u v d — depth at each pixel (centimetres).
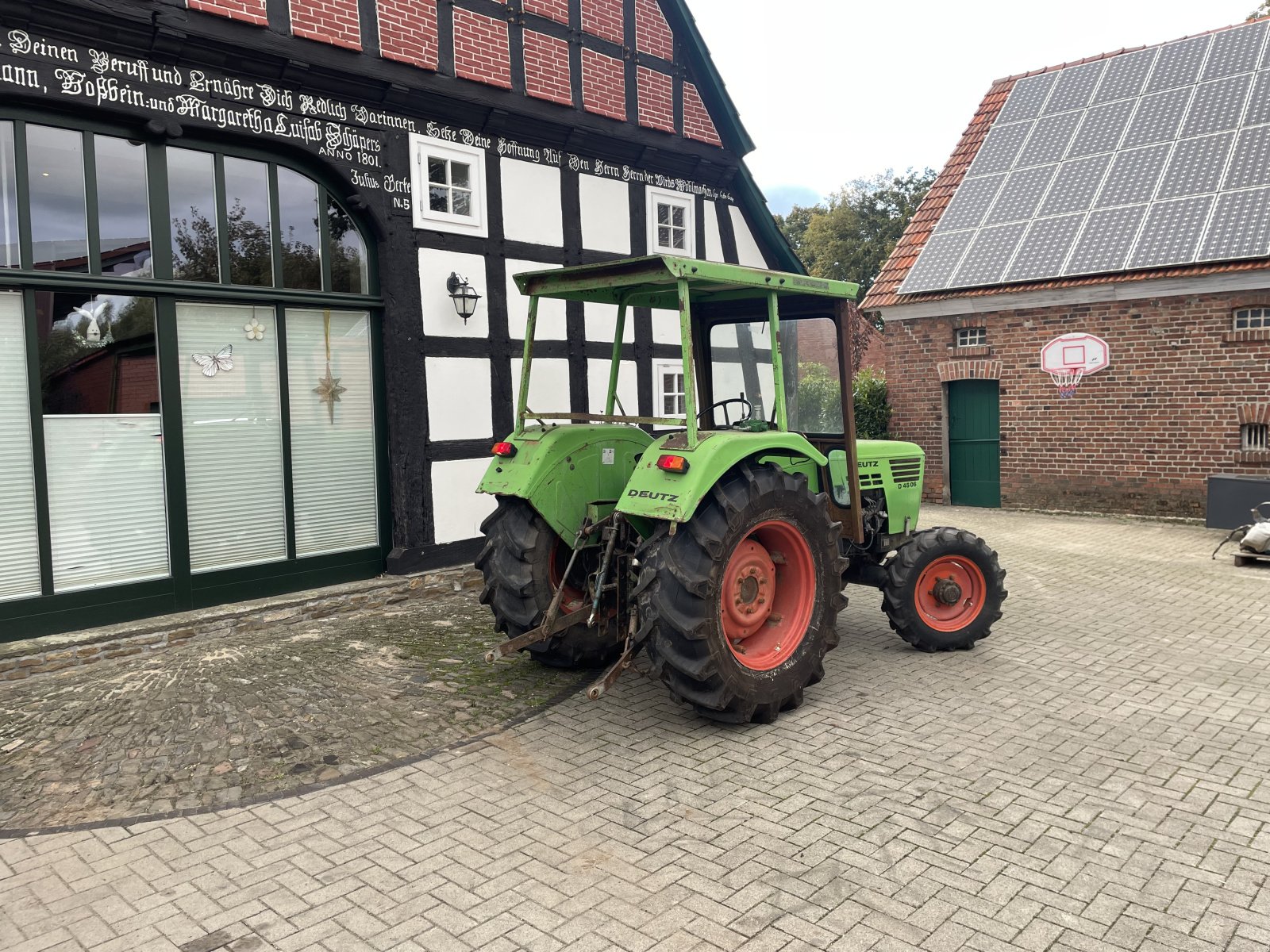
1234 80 1190
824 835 312
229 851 309
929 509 1211
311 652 544
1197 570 790
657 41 874
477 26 719
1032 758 379
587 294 497
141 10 537
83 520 547
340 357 665
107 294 551
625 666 405
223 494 609
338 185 654
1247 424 997
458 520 725
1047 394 1134
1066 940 248
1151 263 1020
